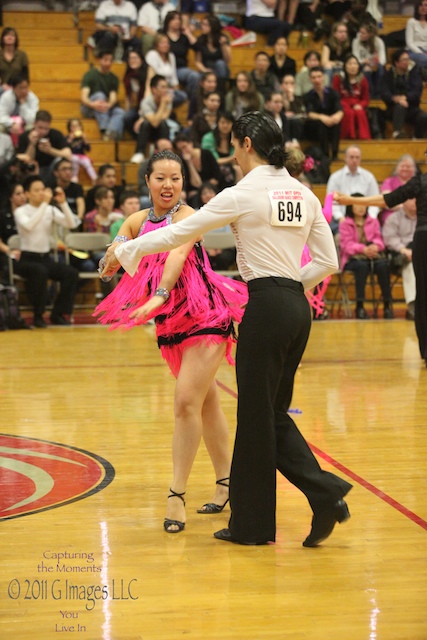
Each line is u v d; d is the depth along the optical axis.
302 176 19.78
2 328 18.94
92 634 4.97
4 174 20.77
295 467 6.42
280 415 6.54
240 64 26.53
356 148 21.23
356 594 5.54
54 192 20.83
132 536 6.68
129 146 23.86
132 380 13.26
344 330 18.75
